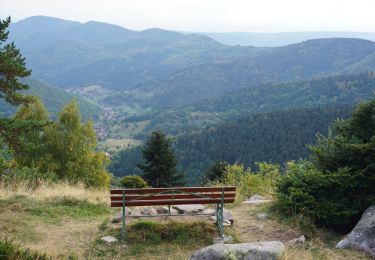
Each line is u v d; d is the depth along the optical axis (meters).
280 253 6.90
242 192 15.64
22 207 10.89
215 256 6.45
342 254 7.94
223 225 9.32
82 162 33.44
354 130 10.10
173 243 8.59
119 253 8.04
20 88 11.82
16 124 11.34
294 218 9.66
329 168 9.96
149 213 10.00
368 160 9.28
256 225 9.71
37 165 30.42
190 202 8.98
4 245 6.10
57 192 13.35
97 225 9.88
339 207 9.23
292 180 10.15
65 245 8.41
